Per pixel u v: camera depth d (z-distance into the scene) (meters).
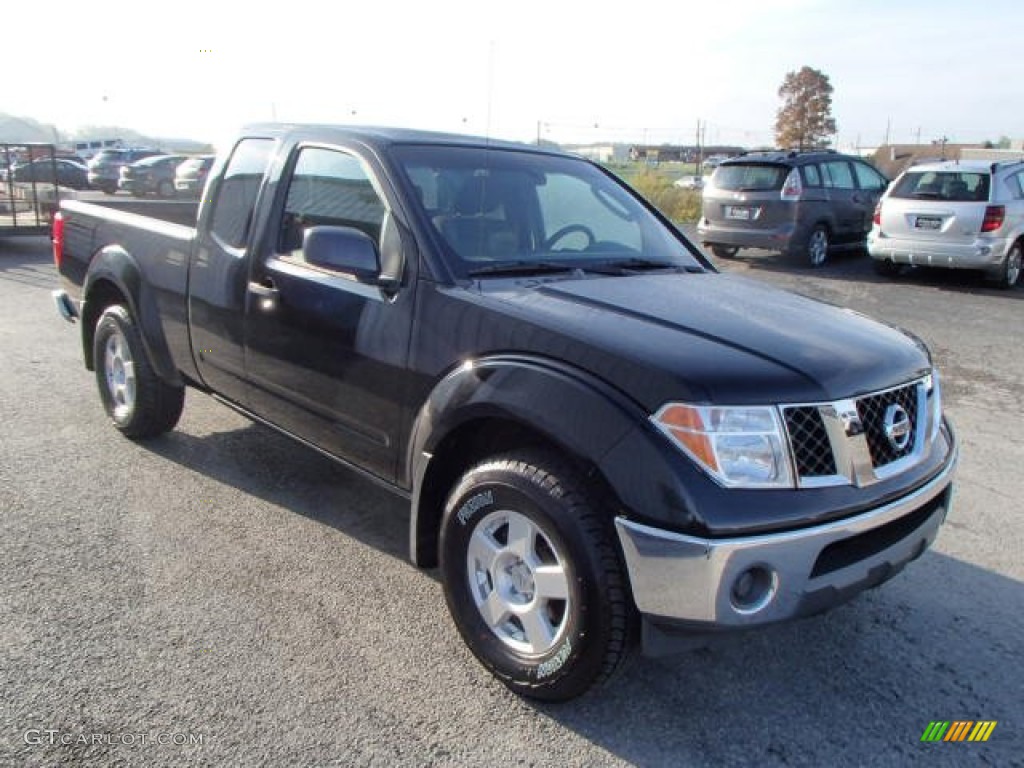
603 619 2.49
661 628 2.45
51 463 4.56
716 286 3.51
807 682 2.99
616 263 3.70
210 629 3.09
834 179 13.74
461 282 3.10
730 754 2.60
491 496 2.75
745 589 2.40
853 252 15.46
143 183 26.77
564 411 2.54
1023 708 2.90
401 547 3.83
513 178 3.79
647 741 2.64
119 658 2.88
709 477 2.37
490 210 3.54
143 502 4.14
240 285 3.86
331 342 3.39
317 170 3.69
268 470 4.62
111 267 4.70
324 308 3.42
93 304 5.06
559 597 2.61
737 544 2.31
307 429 3.66
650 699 2.85
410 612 3.29
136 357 4.66
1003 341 8.60
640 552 2.39
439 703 2.75
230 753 2.46
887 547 2.69
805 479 2.47
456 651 3.04
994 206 11.07
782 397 2.48
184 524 3.93
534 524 2.64
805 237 13.27
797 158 13.21
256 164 4.00
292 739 2.54
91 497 4.16
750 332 2.80
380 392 3.21
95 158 30.70
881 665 3.12
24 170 14.80
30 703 2.62
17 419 5.24
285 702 2.70
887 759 2.62
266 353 3.75
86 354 5.20
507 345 2.80
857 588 2.59
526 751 2.56
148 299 4.48
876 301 10.65
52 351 7.02
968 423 6.04
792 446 2.46
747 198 13.38
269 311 3.69
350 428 3.40
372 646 3.04
